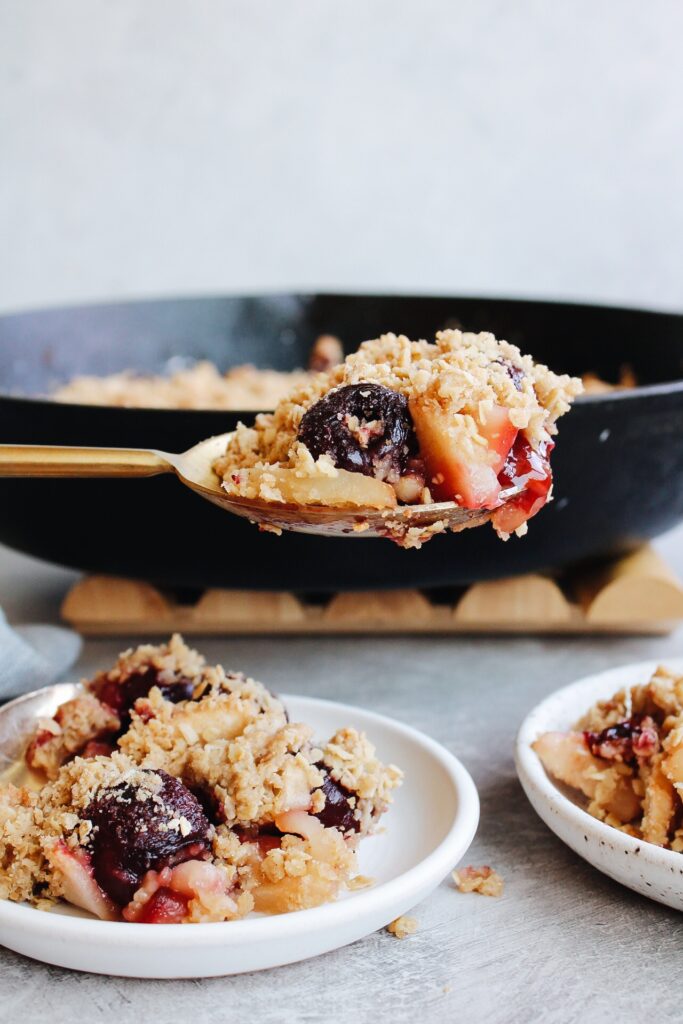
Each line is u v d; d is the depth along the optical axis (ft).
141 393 2.02
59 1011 1.08
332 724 1.34
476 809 1.19
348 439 1.13
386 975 1.11
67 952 1.06
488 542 1.53
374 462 1.13
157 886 1.09
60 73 3.05
